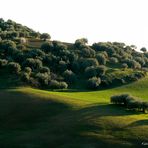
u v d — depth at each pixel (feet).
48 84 378.94
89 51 492.13
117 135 239.50
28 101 302.25
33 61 410.11
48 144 232.32
